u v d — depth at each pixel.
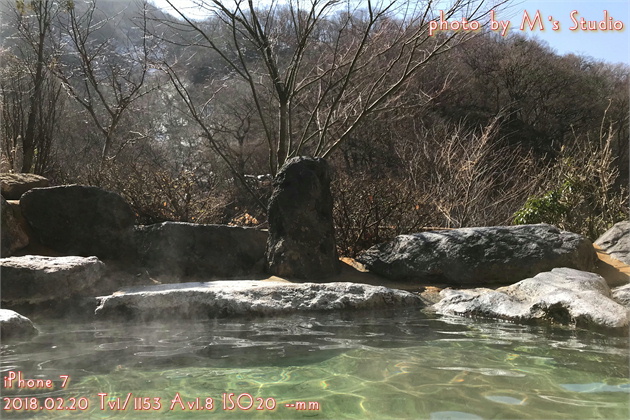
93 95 17.97
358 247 7.91
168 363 3.29
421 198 8.48
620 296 5.41
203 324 4.64
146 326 4.55
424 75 15.82
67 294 5.15
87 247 6.43
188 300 5.09
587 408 2.49
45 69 11.63
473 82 24.67
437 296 6.04
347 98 10.63
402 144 16.27
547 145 27.33
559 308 4.72
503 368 3.19
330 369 3.15
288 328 4.45
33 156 10.34
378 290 5.58
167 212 9.13
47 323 4.67
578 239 6.29
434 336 4.13
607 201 9.50
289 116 9.21
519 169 14.12
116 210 6.56
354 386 2.83
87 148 17.70
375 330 4.36
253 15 8.82
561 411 2.46
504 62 26.70
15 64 11.68
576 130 28.50
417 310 5.40
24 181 7.70
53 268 5.13
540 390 2.77
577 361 3.37
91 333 4.24
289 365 3.25
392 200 7.89
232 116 21.36
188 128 19.84
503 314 4.94
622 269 6.67
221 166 17.97
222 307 5.06
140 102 17.55
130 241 6.56
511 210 11.84
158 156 19.38
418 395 2.69
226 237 6.73
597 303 4.60
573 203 9.32
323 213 6.80
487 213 11.66
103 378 2.97
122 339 4.01
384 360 3.37
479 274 6.33
